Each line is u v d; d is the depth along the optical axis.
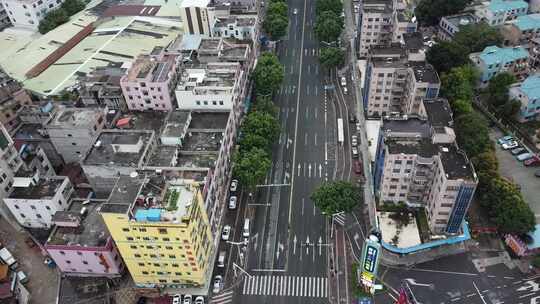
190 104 168.62
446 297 128.50
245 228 149.88
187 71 173.75
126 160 146.12
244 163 153.00
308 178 167.75
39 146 163.50
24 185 143.75
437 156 133.38
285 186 165.50
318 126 190.38
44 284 137.50
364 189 161.75
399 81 175.12
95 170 145.38
